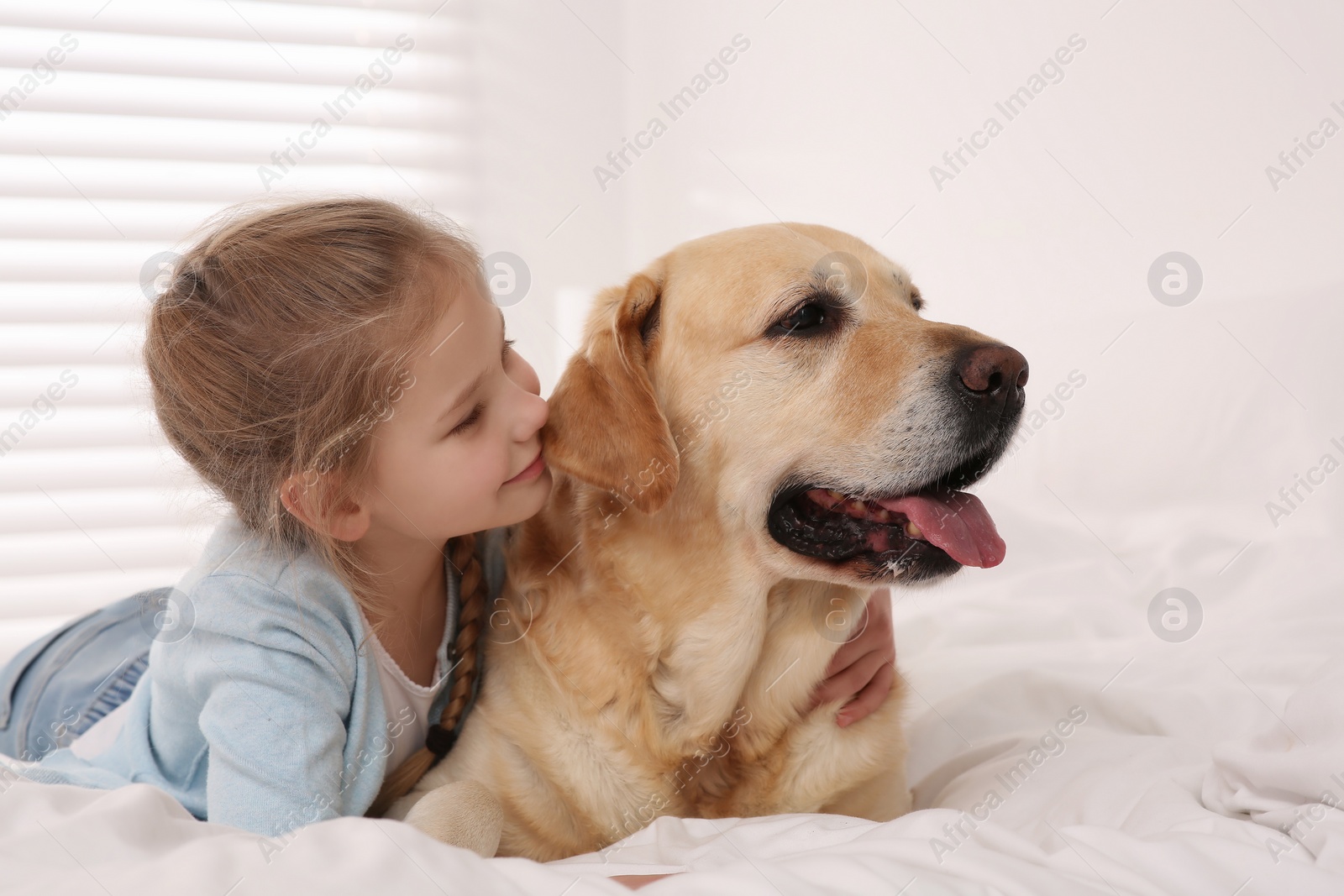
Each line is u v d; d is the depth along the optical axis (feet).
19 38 14.42
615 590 5.16
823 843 3.90
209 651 4.57
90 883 2.95
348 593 4.80
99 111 14.70
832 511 5.42
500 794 5.06
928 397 5.08
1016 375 5.16
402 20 16.69
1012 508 9.02
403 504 4.75
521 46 17.30
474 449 4.72
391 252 4.66
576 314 18.13
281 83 15.70
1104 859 3.31
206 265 4.83
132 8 14.85
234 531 4.99
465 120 17.12
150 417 5.88
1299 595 6.52
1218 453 7.95
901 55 12.05
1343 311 7.57
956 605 8.05
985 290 11.28
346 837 3.28
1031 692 6.30
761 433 5.29
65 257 14.38
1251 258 8.61
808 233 5.83
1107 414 8.85
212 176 15.23
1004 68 10.75
